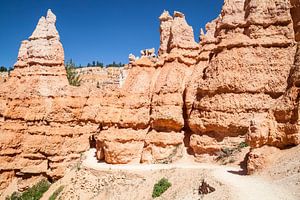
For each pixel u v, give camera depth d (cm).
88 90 5647
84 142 5347
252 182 2708
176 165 4156
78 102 5456
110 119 5006
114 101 5188
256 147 3125
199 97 4391
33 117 5138
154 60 5581
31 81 5347
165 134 4641
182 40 5109
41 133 5091
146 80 5156
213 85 4147
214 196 2536
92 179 4441
